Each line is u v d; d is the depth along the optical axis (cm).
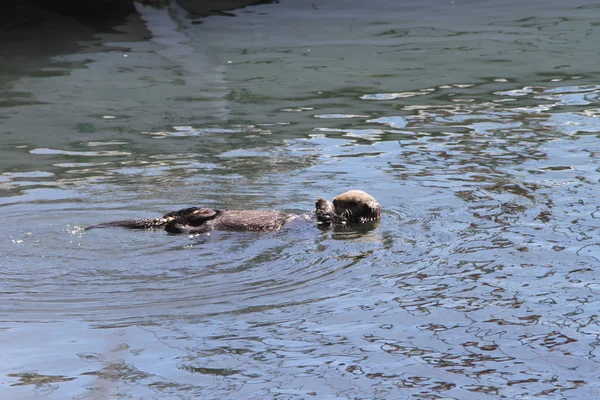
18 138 1969
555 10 3472
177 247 1250
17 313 1033
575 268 1143
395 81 2502
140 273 1155
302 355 920
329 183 1589
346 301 1058
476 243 1254
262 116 2145
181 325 998
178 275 1148
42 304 1059
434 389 843
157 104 2288
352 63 2748
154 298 1074
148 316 1023
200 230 1306
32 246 1259
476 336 952
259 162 1742
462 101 2250
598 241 1241
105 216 1417
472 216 1380
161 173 1675
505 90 2355
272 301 1062
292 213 1416
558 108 2133
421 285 1103
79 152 1845
